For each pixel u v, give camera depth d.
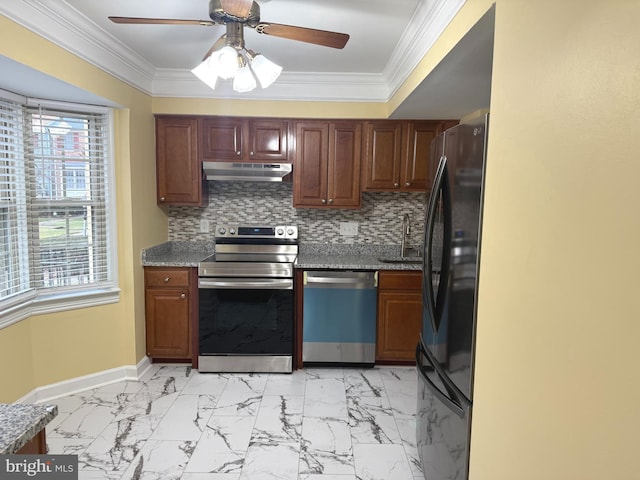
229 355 3.19
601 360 0.75
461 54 1.77
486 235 1.30
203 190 3.47
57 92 2.41
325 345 3.28
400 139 3.39
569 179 0.86
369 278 3.21
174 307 3.21
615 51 0.72
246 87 2.06
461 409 1.48
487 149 1.30
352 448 2.25
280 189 3.72
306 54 2.73
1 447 0.82
